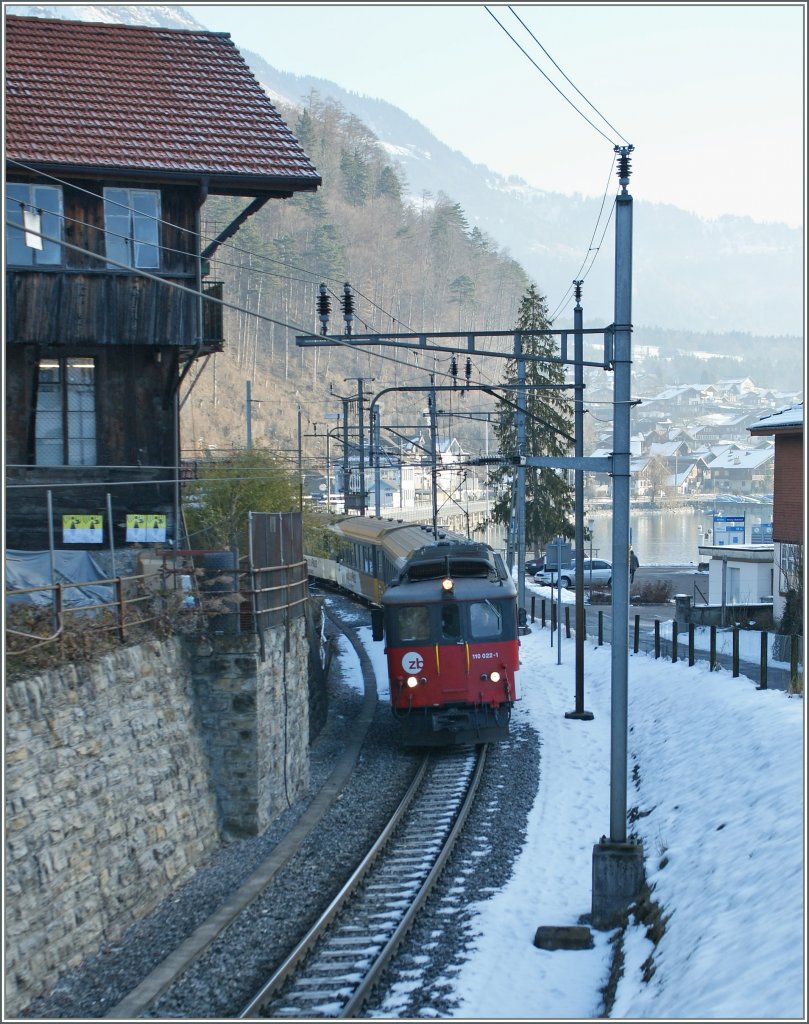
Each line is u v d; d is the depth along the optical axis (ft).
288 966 33.17
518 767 60.95
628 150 44.16
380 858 45.37
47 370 65.57
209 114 67.21
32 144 61.46
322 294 54.65
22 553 57.16
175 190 64.59
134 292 63.67
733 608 111.65
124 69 68.90
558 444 189.57
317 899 40.29
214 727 48.73
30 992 31.94
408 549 94.73
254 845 47.67
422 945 35.88
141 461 66.28
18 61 67.41
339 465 174.40
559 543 95.30
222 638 48.83
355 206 452.76
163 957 35.22
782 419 103.60
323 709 74.95
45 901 33.47
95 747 38.19
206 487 92.32
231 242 344.08
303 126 455.22
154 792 42.42
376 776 60.08
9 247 62.23
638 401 44.50
